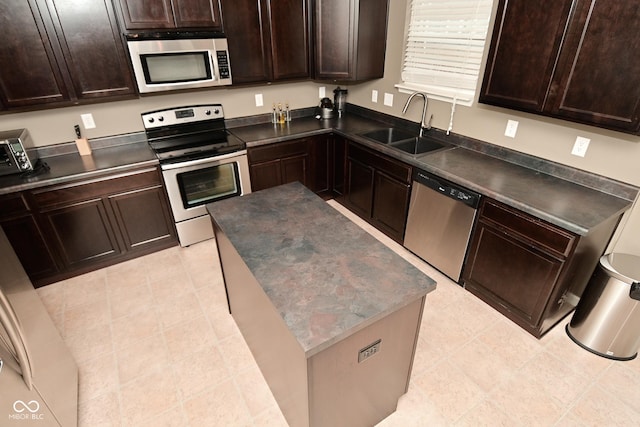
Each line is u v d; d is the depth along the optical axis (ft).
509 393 6.27
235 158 10.11
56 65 7.89
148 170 9.09
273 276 4.68
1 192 7.45
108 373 6.71
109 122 9.76
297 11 10.30
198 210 10.15
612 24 5.31
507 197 6.86
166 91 10.21
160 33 8.69
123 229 9.39
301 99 12.85
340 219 6.04
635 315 6.27
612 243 7.21
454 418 5.89
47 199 8.05
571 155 7.34
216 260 9.95
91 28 7.95
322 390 4.43
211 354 7.09
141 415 5.98
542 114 6.70
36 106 8.63
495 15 7.63
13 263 5.18
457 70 9.13
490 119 8.64
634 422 5.79
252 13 9.68
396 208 9.99
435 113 10.00
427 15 9.43
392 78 11.02
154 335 7.54
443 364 6.81
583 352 7.06
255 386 6.47
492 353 7.04
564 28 5.88
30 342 4.76
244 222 5.98
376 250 5.22
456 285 8.89
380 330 4.50
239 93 11.51
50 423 4.83
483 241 7.77
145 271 9.49
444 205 8.40
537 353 7.04
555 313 7.27
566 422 5.80
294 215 6.18
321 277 4.66
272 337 5.19
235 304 7.29
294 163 11.46
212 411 6.05
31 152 8.43
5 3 7.02
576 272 6.80
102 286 8.94
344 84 13.03
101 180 8.55
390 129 11.35
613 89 5.54
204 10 8.97
